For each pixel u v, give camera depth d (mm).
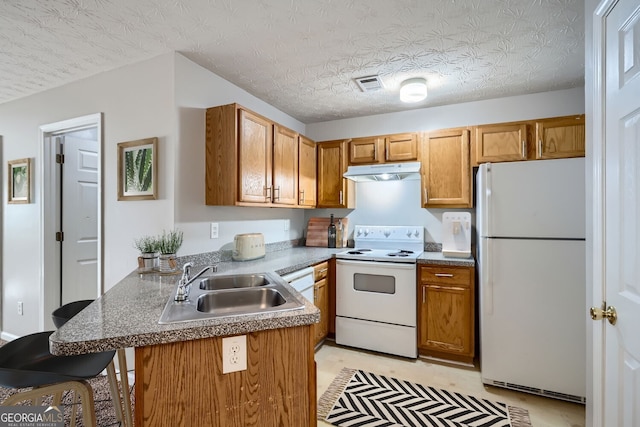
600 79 1162
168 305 1249
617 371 1073
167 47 2000
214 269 1606
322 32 1843
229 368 1064
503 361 2127
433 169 2893
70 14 1652
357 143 3215
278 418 1119
